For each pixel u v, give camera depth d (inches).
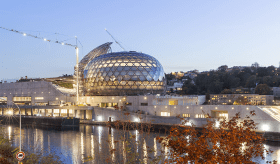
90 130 3250.5
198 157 759.7
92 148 2134.6
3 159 1595.7
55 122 3806.6
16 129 3491.6
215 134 813.2
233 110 3088.1
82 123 4013.3
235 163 809.5
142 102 4220.0
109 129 3277.6
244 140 816.9
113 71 4926.2
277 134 2506.2
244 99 5649.6
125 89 4862.2
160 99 4254.4
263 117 2859.3
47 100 5221.5
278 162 1732.3
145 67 5002.5
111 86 4891.7
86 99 4707.2
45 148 2165.4
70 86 7175.2
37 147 2208.4
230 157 773.3
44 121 4003.4
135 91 4884.4
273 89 6929.1
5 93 5728.3
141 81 4899.1
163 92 5329.7
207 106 3314.5
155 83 5059.1
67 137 2716.5
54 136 2797.7
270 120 2812.5
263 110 2896.2
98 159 1759.4
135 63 5002.5
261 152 900.6
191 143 815.7
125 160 1648.6
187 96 4697.3
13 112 5221.5
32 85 5418.3
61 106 4436.5
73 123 3681.1
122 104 4362.7
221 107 3198.8
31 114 4899.1
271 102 5565.9
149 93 4950.8
